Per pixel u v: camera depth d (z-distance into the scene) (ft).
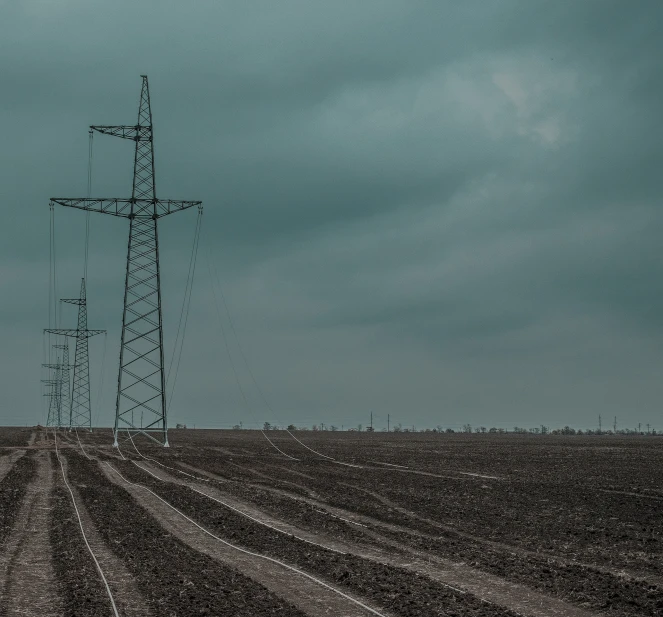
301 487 160.25
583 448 335.47
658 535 105.40
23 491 144.05
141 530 103.45
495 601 69.10
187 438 404.16
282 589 72.54
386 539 100.01
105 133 240.73
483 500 139.74
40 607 66.28
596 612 65.82
